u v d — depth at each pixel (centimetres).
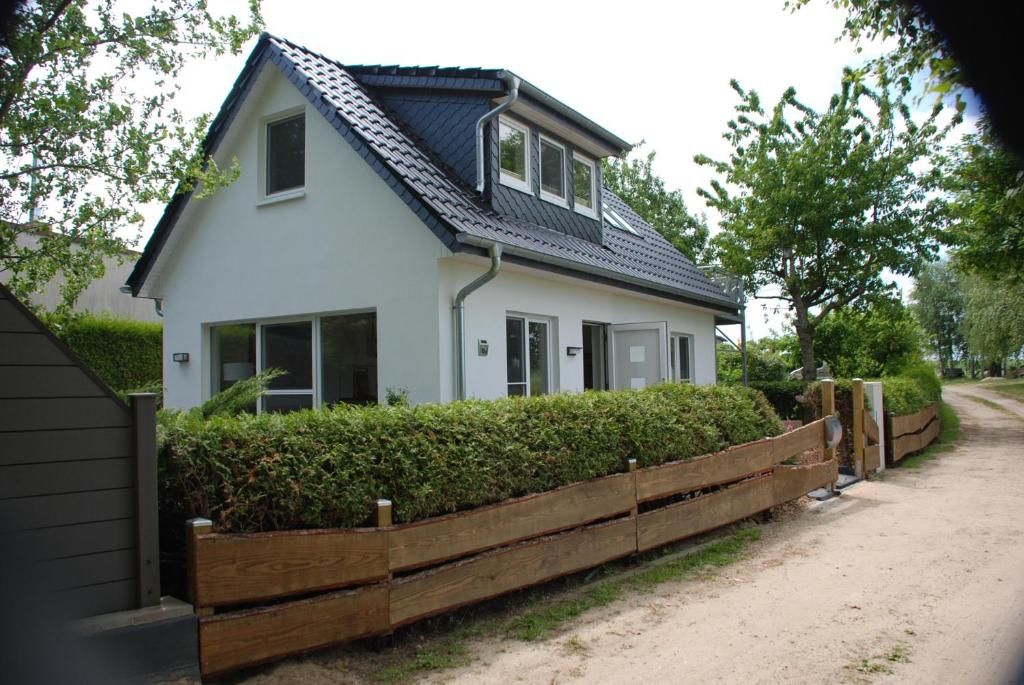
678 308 1527
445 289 874
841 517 856
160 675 349
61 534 340
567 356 1111
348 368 957
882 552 691
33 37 607
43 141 671
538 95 1077
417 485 478
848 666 425
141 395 368
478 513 511
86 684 333
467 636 484
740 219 2123
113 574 354
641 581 613
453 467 506
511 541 536
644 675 417
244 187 1053
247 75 1034
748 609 534
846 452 1173
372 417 477
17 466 331
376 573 442
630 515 650
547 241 1038
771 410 919
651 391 754
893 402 1302
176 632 356
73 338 1452
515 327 1027
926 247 1955
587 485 604
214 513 387
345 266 941
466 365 895
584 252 1127
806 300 2133
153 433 371
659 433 704
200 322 1093
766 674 416
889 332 2505
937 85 518
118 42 691
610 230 1498
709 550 711
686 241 3691
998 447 1583
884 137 1961
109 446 358
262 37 1006
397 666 430
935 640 463
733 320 1797
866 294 2047
